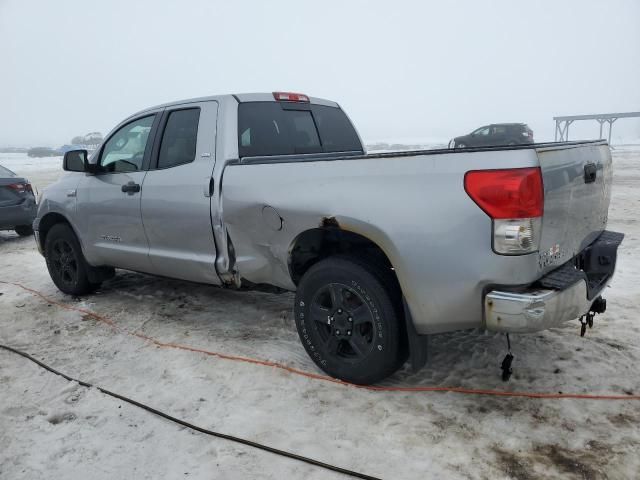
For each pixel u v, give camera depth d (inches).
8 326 178.7
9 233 402.9
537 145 111.0
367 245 127.8
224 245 146.5
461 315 107.7
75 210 192.7
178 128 162.6
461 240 103.0
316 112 181.0
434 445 102.4
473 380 126.8
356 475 94.7
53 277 212.5
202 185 148.5
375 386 125.3
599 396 117.7
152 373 138.2
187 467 99.3
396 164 111.2
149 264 171.5
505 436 104.5
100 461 102.3
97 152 188.7
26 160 1894.7
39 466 101.5
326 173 122.2
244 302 191.3
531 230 98.3
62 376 138.4
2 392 131.5
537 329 99.8
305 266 138.6
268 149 158.4
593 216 127.5
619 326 156.3
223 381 131.9
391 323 116.6
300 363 139.1
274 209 130.5
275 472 96.8
